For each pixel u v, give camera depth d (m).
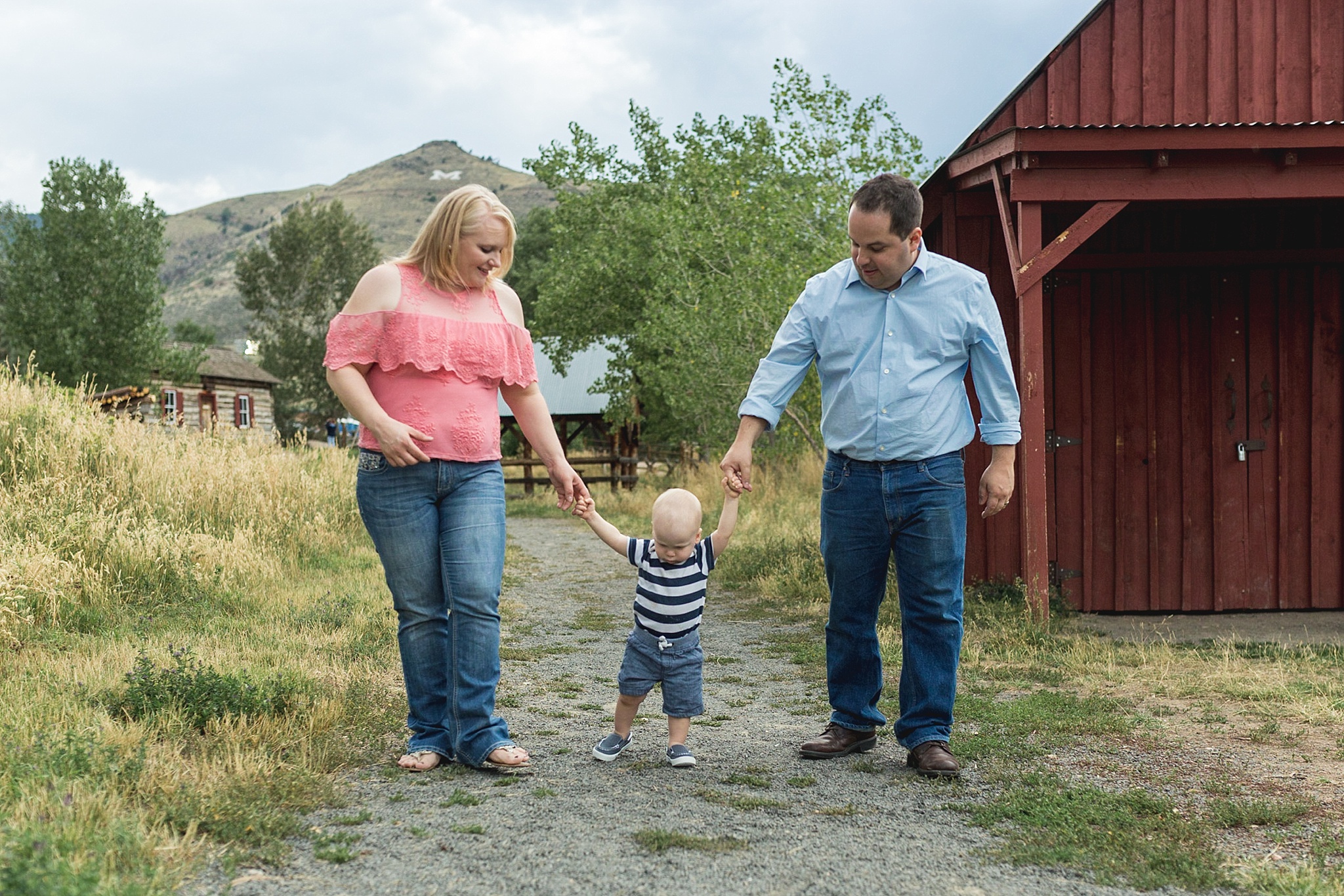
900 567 3.66
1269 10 7.08
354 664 4.93
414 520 3.48
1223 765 3.60
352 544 9.88
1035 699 4.67
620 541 3.68
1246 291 7.90
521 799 3.15
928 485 3.58
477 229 3.42
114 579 6.35
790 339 3.79
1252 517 7.89
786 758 3.76
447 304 3.49
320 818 2.91
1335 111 7.08
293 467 10.94
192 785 2.96
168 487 8.49
